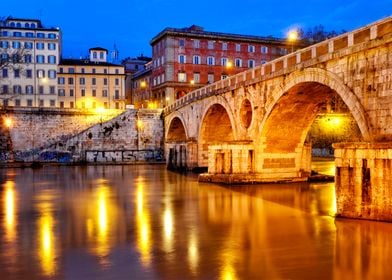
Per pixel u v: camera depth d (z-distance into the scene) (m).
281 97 37.31
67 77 113.81
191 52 100.50
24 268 17.23
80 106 114.50
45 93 112.12
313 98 37.53
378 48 25.66
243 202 32.88
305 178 43.91
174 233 22.95
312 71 32.28
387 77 25.03
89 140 78.38
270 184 42.38
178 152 63.47
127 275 16.33
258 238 21.77
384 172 22.94
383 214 23.23
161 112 83.00
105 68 115.94
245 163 42.59
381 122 25.48
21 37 110.25
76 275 16.38
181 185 44.25
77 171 62.78
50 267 17.33
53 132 77.94
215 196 36.06
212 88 54.19
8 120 75.44
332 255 18.69
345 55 28.23
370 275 16.19
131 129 81.12
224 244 20.66
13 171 62.56
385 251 19.11
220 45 102.62
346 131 84.38
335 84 29.55
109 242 21.09
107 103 116.25
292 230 23.39
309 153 44.06
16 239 21.88
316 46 32.09
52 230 23.84
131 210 30.05
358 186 24.00
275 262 17.80
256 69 42.00
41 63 111.88
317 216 27.22
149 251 19.48
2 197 36.72
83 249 19.88
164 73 100.69
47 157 75.94
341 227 23.58
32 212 29.48
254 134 42.50
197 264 17.55
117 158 79.12
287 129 41.53
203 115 57.22
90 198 35.97
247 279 15.80
